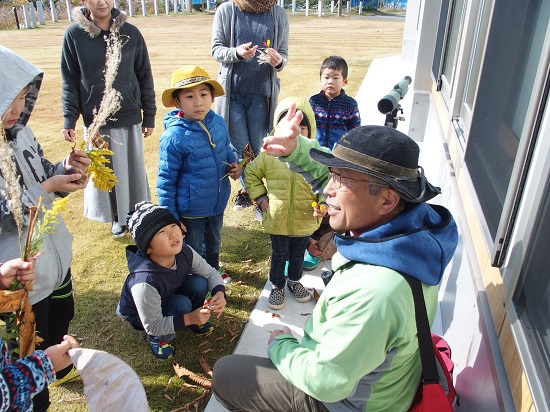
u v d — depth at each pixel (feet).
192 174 9.71
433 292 5.28
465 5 10.39
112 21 11.39
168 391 8.17
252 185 9.84
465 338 7.13
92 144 7.22
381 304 4.60
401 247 4.76
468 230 7.69
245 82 13.20
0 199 6.04
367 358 4.73
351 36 59.72
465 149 8.03
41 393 6.85
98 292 10.84
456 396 6.20
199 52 45.70
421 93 15.94
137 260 8.29
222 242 12.98
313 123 9.59
